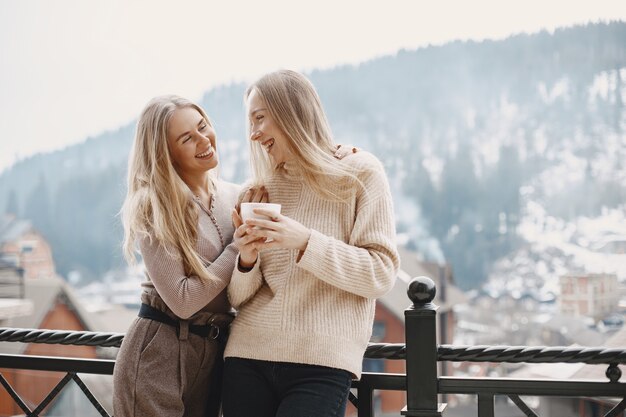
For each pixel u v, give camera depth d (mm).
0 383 2113
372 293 1535
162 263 1646
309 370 1539
